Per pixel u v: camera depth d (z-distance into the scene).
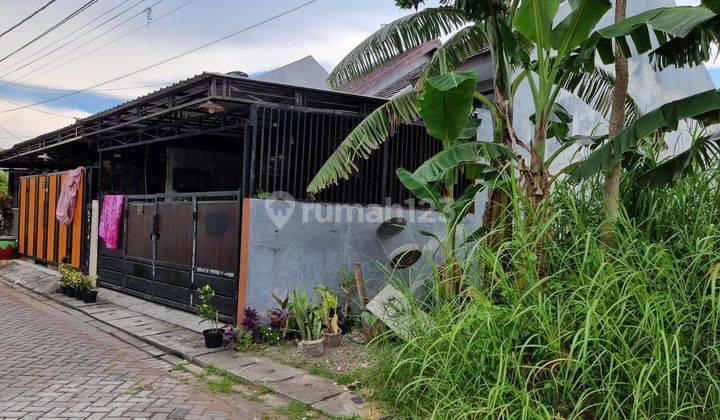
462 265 4.29
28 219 12.96
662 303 3.42
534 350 3.62
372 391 4.35
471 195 4.72
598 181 4.70
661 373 3.15
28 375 4.98
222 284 6.54
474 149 4.54
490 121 7.64
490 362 3.57
